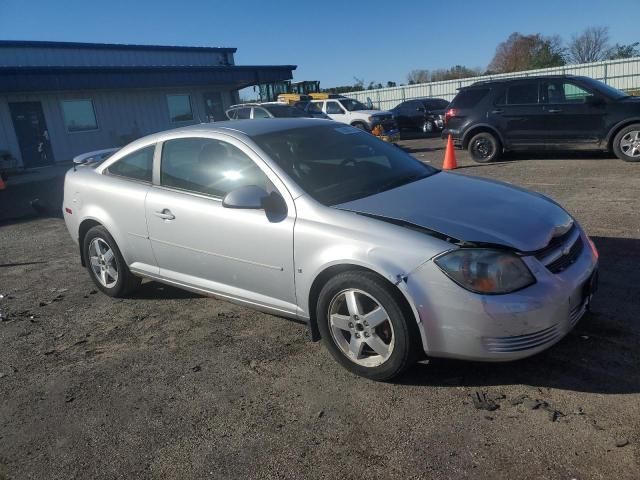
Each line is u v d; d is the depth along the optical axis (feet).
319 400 10.61
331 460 8.92
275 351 12.75
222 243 13.04
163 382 11.82
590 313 12.96
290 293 12.09
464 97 40.24
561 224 11.31
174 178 14.44
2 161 58.75
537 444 8.79
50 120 63.72
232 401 10.86
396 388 10.76
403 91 115.75
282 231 11.83
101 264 16.93
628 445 8.58
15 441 10.18
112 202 15.71
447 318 9.86
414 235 10.31
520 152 43.73
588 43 177.68
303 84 109.70
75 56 72.74
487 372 10.98
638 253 16.98
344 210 11.37
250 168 12.91
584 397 9.90
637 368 10.62
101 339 14.29
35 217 32.91
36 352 13.83
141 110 73.36
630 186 26.91
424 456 8.78
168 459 9.30
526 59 187.32
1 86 56.24
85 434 10.21
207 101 82.69
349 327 11.07
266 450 9.31
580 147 36.45
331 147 14.02
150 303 16.49
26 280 19.97
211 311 15.48
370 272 10.53
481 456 8.64
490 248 9.88
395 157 14.82
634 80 92.84
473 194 12.27
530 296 9.73
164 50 84.84
